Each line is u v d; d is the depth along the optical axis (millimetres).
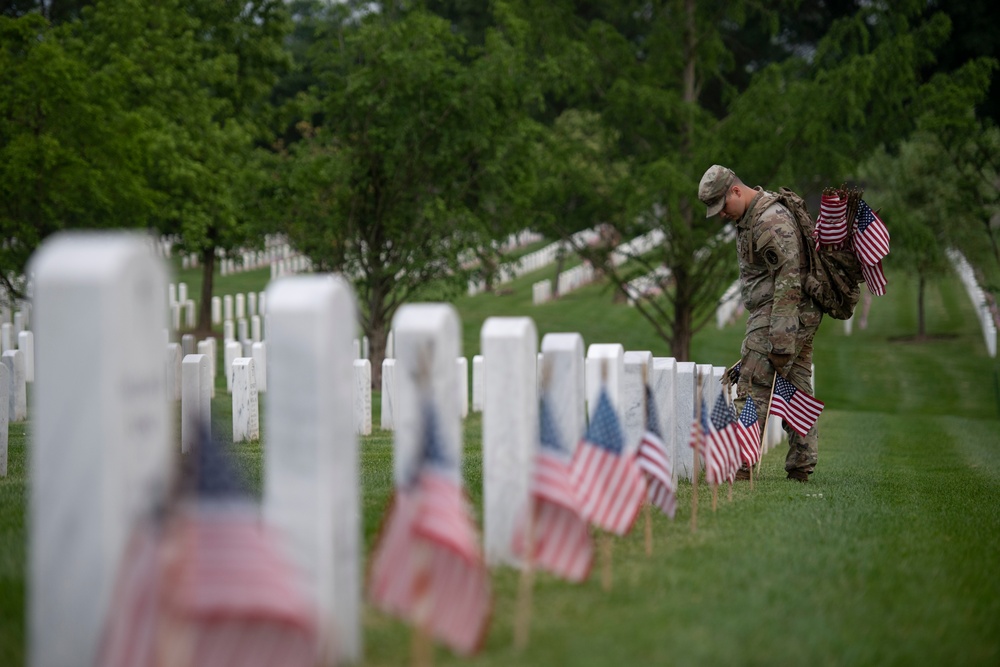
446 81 45812
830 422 40500
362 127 46625
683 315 48875
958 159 56031
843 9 77688
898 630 9539
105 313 6480
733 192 19984
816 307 20000
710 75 51125
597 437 10625
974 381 61750
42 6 81125
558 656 8188
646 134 48844
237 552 6469
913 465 26516
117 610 6445
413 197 48094
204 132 61656
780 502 17078
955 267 77312
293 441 7609
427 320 9047
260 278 108000
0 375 20375
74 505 6602
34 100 40531
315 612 7441
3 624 9109
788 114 44938
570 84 49438
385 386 33844
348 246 49062
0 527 13539
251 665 6613
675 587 10617
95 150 42156
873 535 14242
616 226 49219
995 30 73625
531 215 48438
